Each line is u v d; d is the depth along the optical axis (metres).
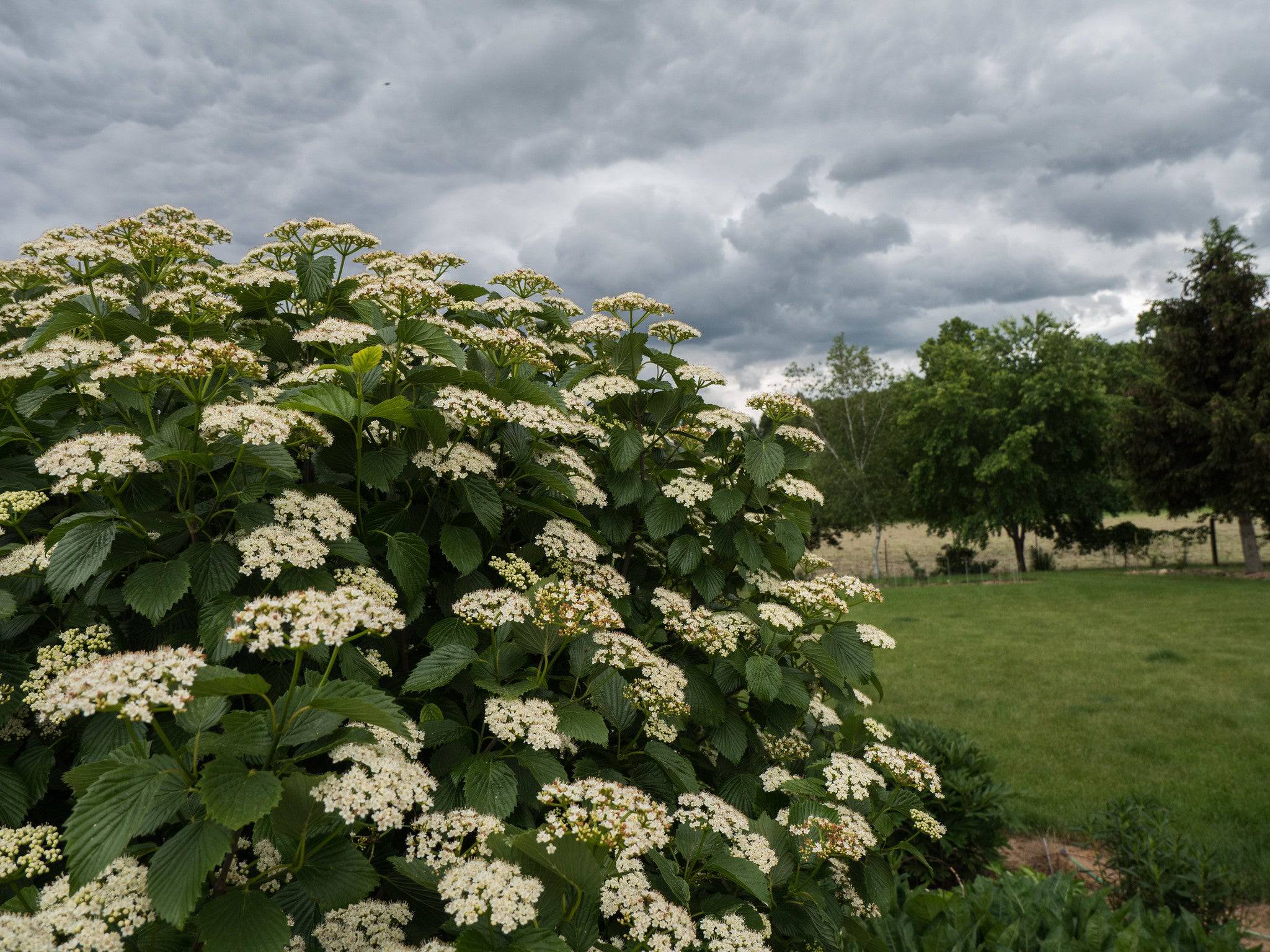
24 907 1.94
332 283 3.90
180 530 2.59
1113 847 5.51
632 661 2.82
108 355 2.75
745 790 3.26
